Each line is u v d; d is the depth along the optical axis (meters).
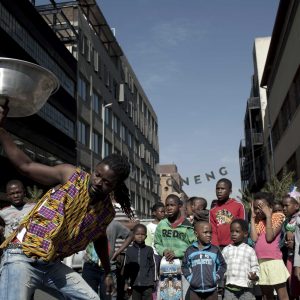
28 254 3.36
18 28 27.80
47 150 31.70
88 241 3.65
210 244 6.78
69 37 38.44
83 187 3.43
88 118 40.78
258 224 8.01
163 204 9.77
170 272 7.55
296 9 26.12
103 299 7.05
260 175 49.72
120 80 53.44
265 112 44.78
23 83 3.24
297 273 6.29
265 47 49.09
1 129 3.36
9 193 6.75
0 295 3.36
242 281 6.83
